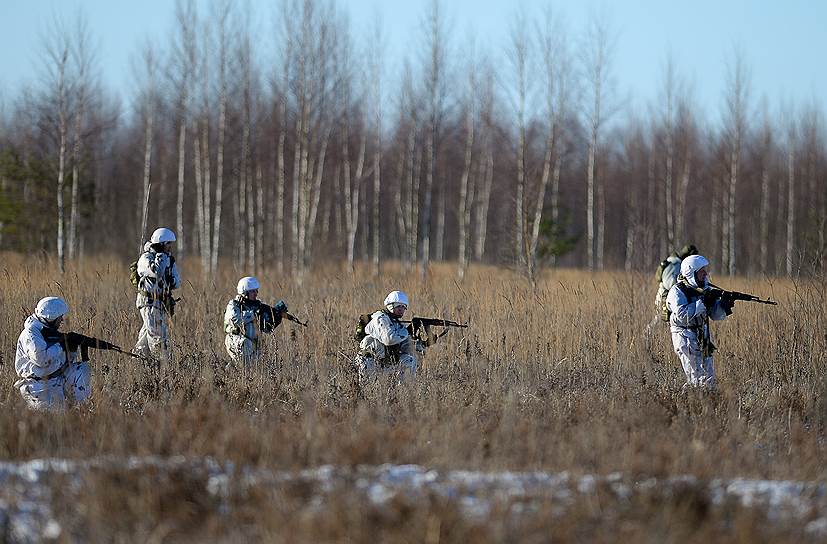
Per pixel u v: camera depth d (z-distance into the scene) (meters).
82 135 92.62
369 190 170.25
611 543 17.77
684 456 23.98
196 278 58.00
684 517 18.92
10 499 19.80
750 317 43.00
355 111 130.75
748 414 31.56
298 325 44.19
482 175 147.88
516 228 90.62
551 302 45.97
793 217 140.88
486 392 34.12
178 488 20.25
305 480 21.05
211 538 18.45
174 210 142.88
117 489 20.14
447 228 184.88
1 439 25.41
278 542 17.69
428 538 17.47
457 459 23.62
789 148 151.38
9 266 51.38
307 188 106.38
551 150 114.88
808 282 41.91
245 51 113.12
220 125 109.19
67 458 23.83
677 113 148.88
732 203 122.75
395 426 27.98
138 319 43.53
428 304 45.91
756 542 17.83
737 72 124.19
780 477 23.53
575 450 24.80
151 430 26.28
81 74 92.50
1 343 40.53
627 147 189.12
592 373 38.47
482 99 130.88
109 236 126.25
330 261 99.50
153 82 111.69
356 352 39.31
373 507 18.81
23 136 121.88
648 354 39.97
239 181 126.81
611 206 185.00
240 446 24.12
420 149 135.12
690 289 36.50
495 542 17.50
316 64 109.44
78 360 33.78
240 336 39.84
